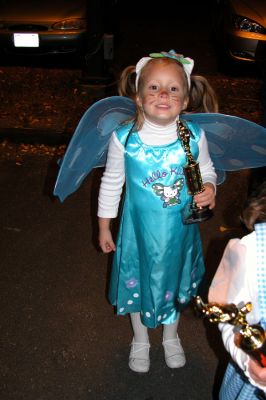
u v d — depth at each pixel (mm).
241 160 2418
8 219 3975
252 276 1464
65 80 6789
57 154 5117
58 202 4230
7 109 5910
